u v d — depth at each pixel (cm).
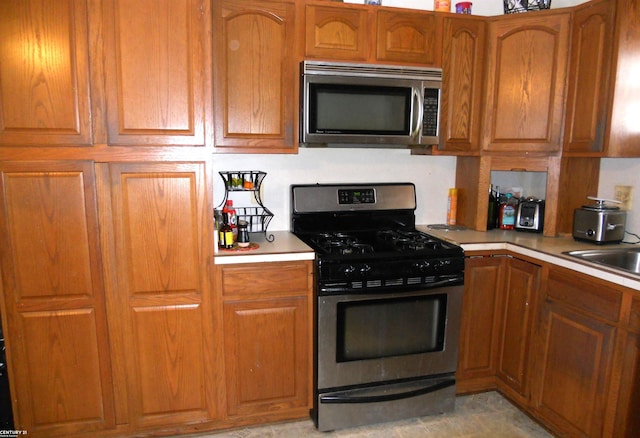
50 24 161
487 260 222
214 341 193
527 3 227
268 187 240
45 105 165
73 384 184
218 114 194
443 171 269
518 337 216
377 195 248
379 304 200
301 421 212
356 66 205
